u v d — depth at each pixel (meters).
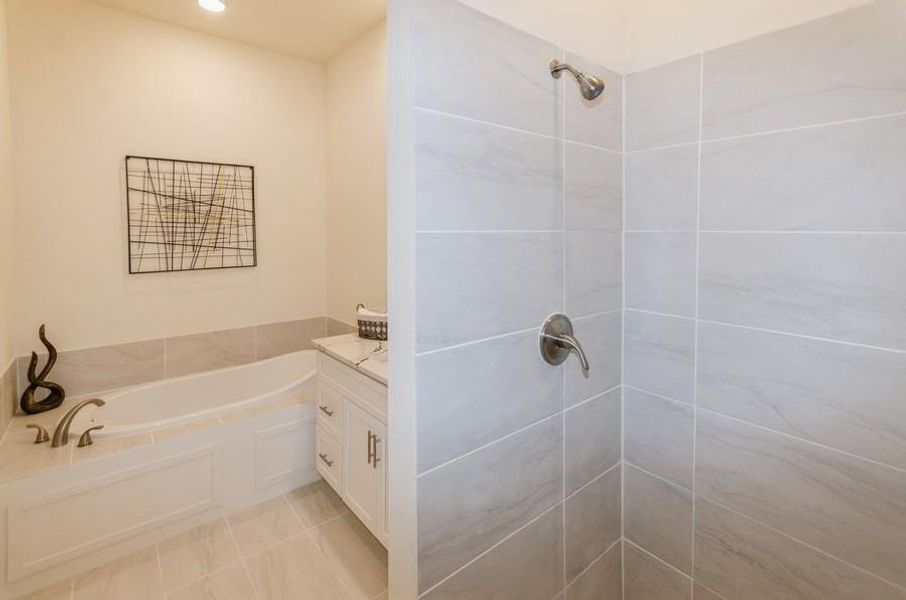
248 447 2.20
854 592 1.07
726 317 1.24
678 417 1.37
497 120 1.05
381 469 1.69
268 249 3.08
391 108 0.96
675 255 1.33
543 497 1.26
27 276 2.29
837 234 1.04
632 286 1.45
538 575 1.27
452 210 0.99
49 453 1.84
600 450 1.45
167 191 2.67
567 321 1.27
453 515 1.05
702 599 1.36
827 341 1.07
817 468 1.11
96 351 2.51
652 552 1.48
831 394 1.07
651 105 1.35
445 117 0.95
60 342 2.40
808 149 1.06
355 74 2.88
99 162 2.46
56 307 2.38
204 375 2.78
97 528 1.82
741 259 1.20
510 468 1.17
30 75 2.25
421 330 0.96
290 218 3.15
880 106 0.96
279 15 2.56
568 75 1.22
